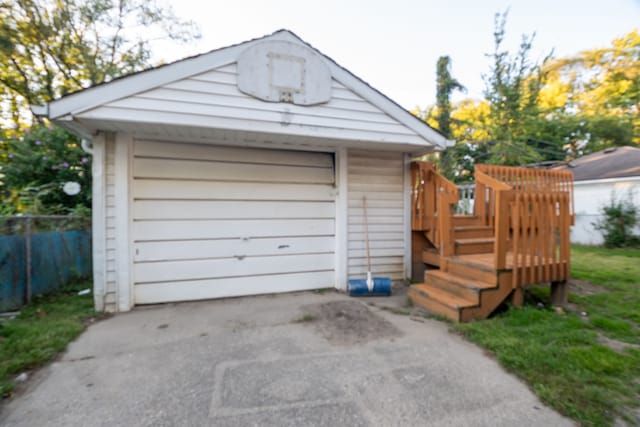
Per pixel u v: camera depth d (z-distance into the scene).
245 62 3.52
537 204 3.37
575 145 17.69
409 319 3.35
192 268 4.03
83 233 4.91
